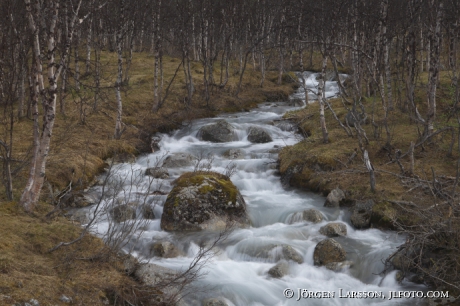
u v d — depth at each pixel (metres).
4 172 9.65
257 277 8.00
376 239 9.35
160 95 21.08
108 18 21.52
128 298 6.41
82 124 16.12
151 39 38.78
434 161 12.09
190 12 25.36
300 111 20.14
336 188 11.24
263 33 32.25
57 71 8.48
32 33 8.27
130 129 16.83
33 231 7.60
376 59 18.48
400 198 10.24
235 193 10.46
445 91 17.77
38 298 5.66
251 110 22.62
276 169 13.73
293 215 10.36
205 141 17.39
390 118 16.22
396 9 18.95
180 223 9.77
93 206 10.60
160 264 8.13
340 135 14.96
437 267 7.73
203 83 24.98
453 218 8.41
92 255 7.25
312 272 8.25
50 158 12.21
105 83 22.58
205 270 8.01
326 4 18.67
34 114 8.56
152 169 13.10
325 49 14.48
